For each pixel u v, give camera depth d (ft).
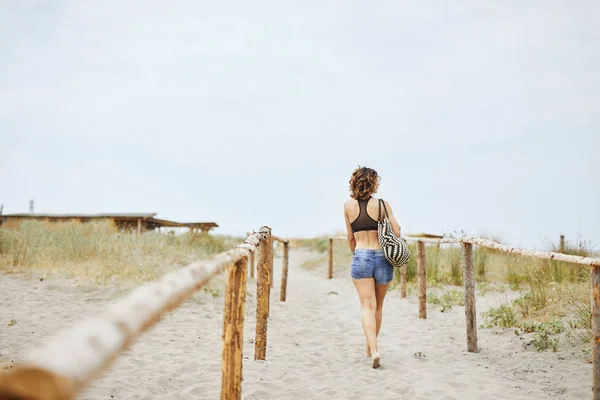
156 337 18.03
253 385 13.25
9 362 13.69
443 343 18.80
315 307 27.43
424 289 23.59
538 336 16.94
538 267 25.90
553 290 21.33
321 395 13.00
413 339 19.56
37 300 22.11
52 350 2.23
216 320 21.65
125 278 26.00
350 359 16.62
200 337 18.53
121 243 35.27
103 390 12.20
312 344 18.97
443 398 12.78
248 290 30.63
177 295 4.15
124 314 3.06
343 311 26.13
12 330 17.51
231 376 8.39
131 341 3.03
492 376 14.60
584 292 20.24
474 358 16.62
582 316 17.58
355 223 16.19
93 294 23.32
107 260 29.91
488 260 34.78
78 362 2.23
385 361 16.37
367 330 15.66
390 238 15.46
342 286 37.70
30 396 1.98
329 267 43.16
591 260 10.08
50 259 29.60
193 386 12.91
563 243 30.45
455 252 35.24
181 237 47.29
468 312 17.53
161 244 38.65
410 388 13.53
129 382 12.98
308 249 69.36
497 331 19.60
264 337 16.08
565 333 17.39
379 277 15.83
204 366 14.74
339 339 19.83
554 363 15.20
